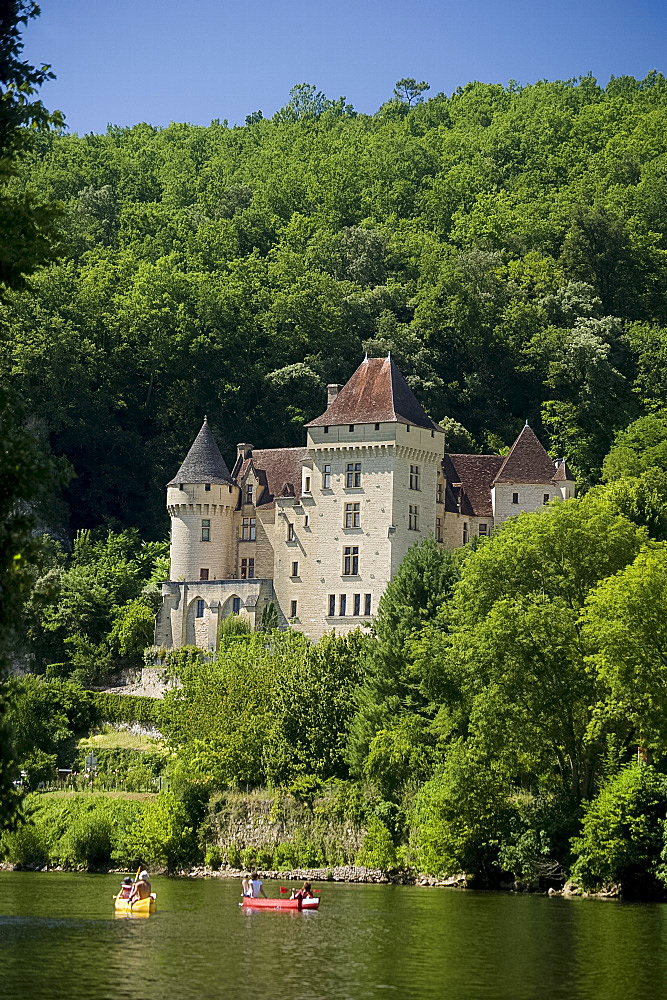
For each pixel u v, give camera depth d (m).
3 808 153.88
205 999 178.75
